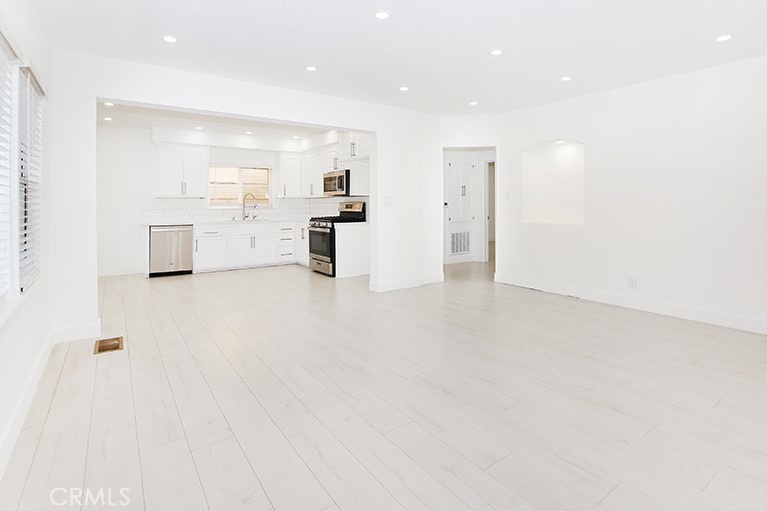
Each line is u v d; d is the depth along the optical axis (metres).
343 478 1.77
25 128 2.46
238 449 1.98
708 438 2.06
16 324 2.16
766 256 3.67
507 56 3.62
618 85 4.52
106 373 2.85
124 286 5.92
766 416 2.26
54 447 1.98
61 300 3.46
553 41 3.30
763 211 3.68
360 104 5.15
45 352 3.01
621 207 4.67
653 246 4.42
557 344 3.44
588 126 4.93
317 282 6.27
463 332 3.78
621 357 3.14
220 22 2.93
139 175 7.05
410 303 4.91
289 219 8.51
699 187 4.05
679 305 4.24
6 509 1.57
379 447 2.00
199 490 1.69
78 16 2.82
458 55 3.59
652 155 4.38
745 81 3.73
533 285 5.73
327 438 2.08
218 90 4.09
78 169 3.47
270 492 1.68
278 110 4.47
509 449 1.98
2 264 2.05
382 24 2.98
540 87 4.58
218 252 7.26
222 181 7.96
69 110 3.41
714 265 3.98
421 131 5.86
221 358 3.15
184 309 4.63
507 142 5.90
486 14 2.84
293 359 3.13
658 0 2.65
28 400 2.34
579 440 2.05
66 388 2.62
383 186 5.48
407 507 1.60
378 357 3.17
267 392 2.58
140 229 7.09
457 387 2.65
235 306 4.77
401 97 4.96
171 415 2.29
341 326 3.98
